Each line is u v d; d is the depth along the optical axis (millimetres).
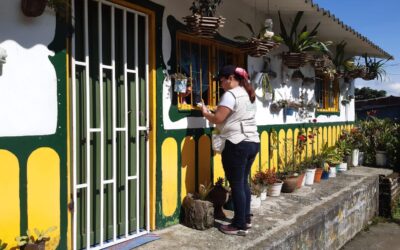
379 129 10211
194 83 4953
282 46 6887
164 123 4344
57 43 3221
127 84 3986
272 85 6609
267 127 6453
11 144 2941
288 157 7121
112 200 3873
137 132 4094
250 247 3820
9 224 2949
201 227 4289
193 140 4805
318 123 8477
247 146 4125
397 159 9445
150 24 4184
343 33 7906
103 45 3713
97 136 3684
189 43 4871
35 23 3062
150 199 4238
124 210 3998
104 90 3742
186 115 4672
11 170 2949
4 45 2881
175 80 4418
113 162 3795
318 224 4996
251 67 5988
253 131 4223
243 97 4156
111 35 3758
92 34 3607
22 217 3025
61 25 3244
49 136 3186
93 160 3666
